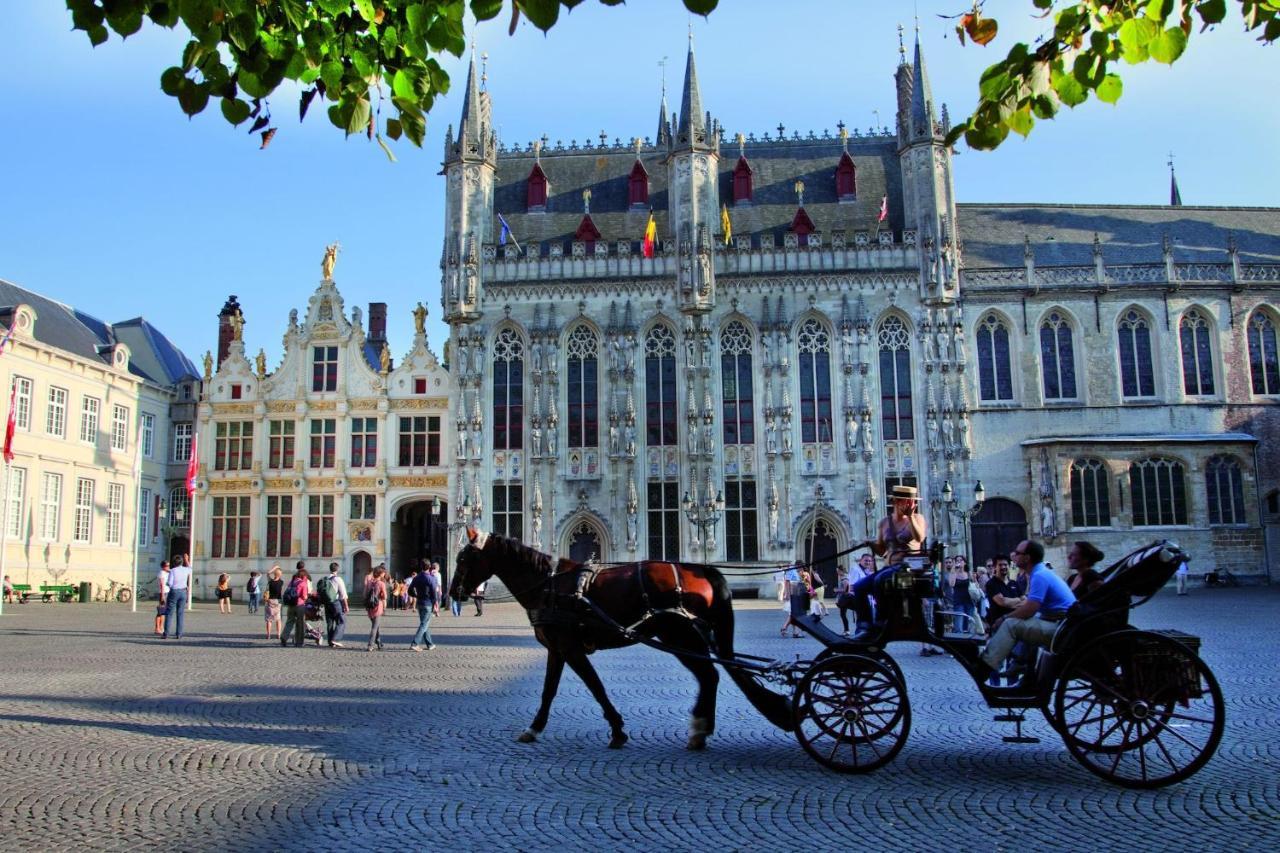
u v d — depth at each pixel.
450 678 19.89
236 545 56.59
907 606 11.38
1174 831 8.62
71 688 18.20
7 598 49.66
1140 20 6.88
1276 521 50.53
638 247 53.47
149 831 8.80
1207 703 15.30
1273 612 34.03
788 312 52.16
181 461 64.56
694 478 50.59
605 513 51.06
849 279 52.28
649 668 21.42
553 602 12.65
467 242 53.16
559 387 52.25
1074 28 7.29
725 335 52.69
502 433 52.53
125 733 13.55
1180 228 57.25
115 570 58.91
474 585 13.18
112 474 58.91
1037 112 7.74
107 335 64.94
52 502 54.12
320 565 55.72
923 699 16.45
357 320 57.78
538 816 9.23
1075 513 49.59
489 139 54.91
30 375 52.53
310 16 6.81
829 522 51.03
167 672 20.81
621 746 12.46
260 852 8.20
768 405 51.34
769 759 11.73
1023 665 11.66
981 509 50.66
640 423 51.88
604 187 58.06
